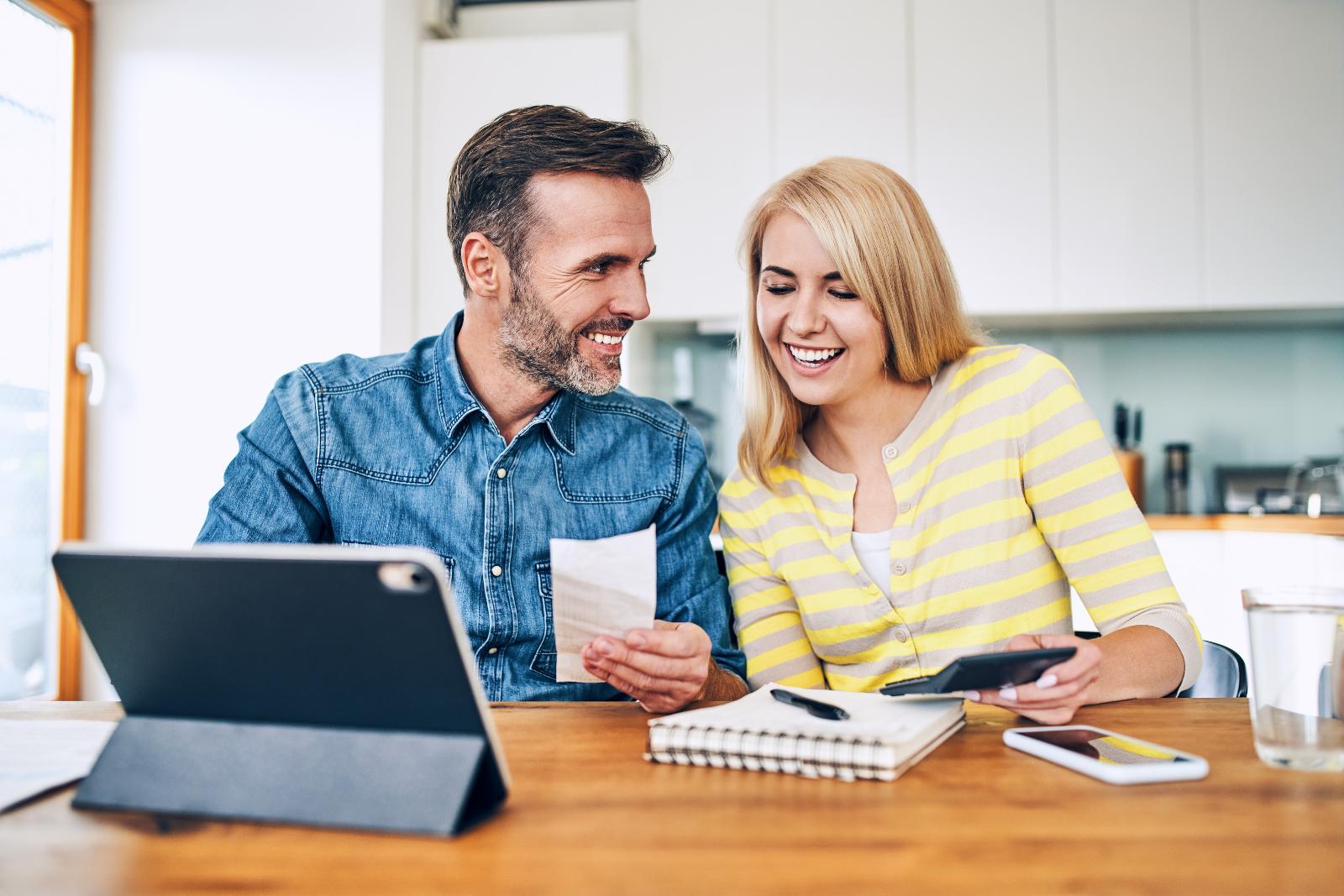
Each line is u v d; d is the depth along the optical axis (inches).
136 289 115.4
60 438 112.3
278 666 27.9
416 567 25.5
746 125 133.6
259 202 115.0
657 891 22.1
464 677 26.5
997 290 130.9
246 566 26.7
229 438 113.7
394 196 117.6
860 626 54.3
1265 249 128.0
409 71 124.0
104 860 24.6
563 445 55.2
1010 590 53.4
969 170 131.3
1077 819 26.1
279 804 27.4
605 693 53.2
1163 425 144.9
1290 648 30.5
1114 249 129.7
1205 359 144.2
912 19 132.2
